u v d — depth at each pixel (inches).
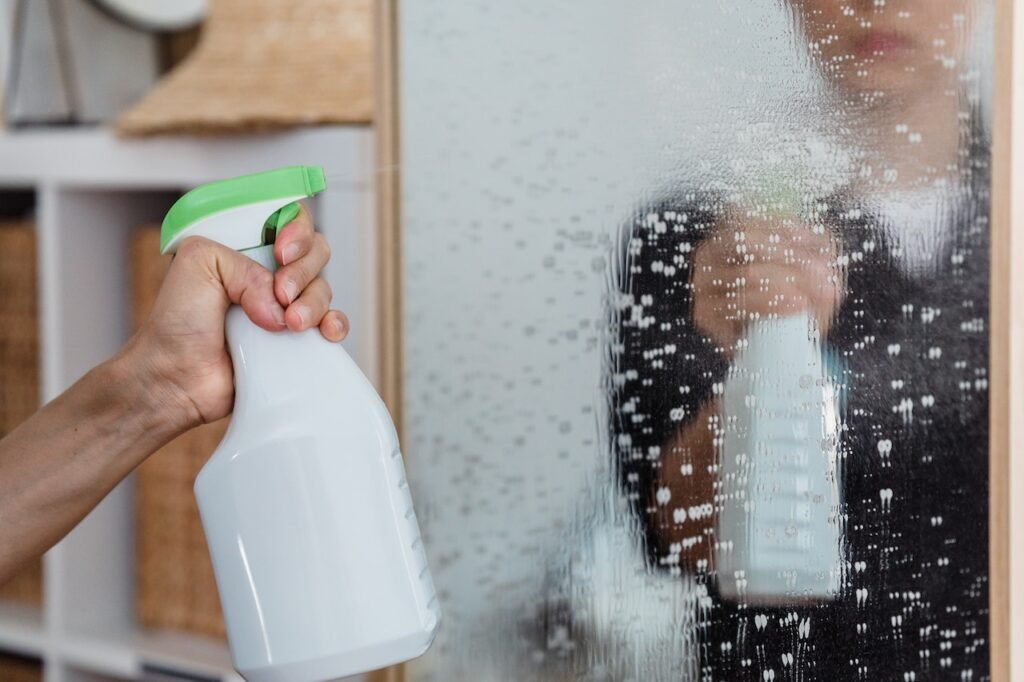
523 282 28.3
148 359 24.9
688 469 27.0
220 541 22.7
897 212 26.6
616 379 27.5
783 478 26.6
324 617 22.1
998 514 27.0
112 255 61.8
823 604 26.7
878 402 26.7
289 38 50.8
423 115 29.1
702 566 27.0
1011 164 26.7
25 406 63.3
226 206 24.2
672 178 26.8
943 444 26.9
